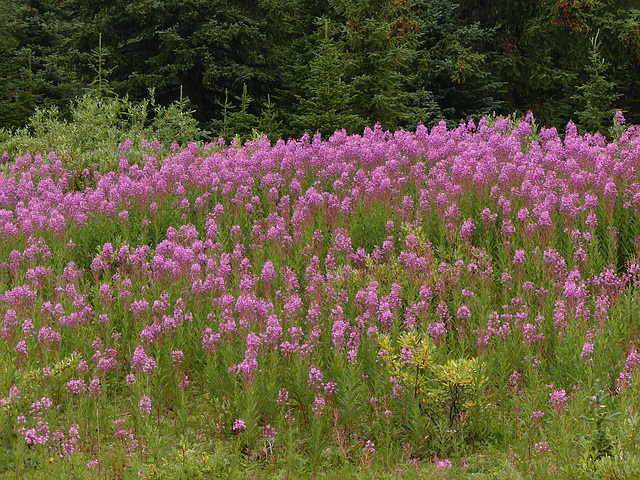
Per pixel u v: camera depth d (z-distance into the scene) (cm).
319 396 745
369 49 2045
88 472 695
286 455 732
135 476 676
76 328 893
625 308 875
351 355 746
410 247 1010
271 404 754
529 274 967
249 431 726
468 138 1477
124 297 930
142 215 1234
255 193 1323
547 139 1460
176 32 2527
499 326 868
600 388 741
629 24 2367
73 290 934
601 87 2384
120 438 721
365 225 1127
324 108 1989
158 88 2572
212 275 936
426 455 734
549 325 856
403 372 748
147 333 822
